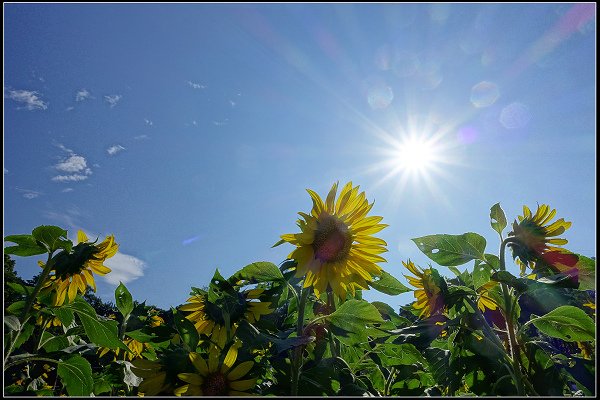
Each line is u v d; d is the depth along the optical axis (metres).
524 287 0.87
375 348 0.99
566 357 0.86
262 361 0.86
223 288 0.88
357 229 0.94
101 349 1.09
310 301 1.03
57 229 0.90
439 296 0.94
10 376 1.00
